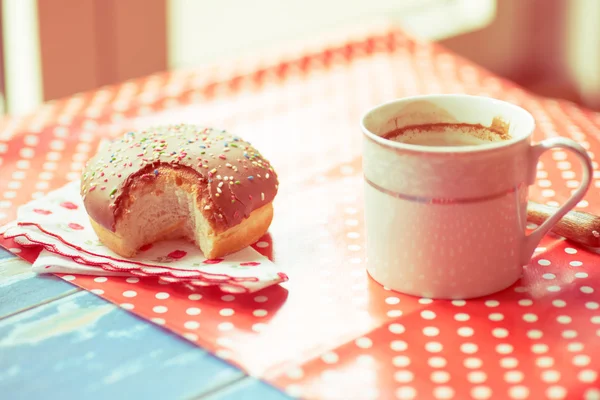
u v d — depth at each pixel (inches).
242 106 39.6
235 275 28.5
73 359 26.4
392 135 29.9
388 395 25.2
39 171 34.5
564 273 28.8
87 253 29.7
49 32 51.7
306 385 25.5
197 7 60.4
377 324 27.2
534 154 27.7
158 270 28.9
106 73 55.8
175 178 29.6
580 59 78.1
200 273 28.6
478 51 75.6
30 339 27.0
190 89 41.0
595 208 31.6
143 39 56.8
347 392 25.3
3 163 34.9
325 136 37.0
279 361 26.1
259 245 30.4
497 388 25.3
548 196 32.3
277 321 27.4
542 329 26.9
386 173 27.5
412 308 27.7
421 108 30.0
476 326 27.1
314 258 29.8
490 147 26.9
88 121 38.1
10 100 55.1
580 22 76.4
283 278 28.6
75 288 28.8
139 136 31.3
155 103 39.8
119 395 25.4
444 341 26.6
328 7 69.7
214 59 63.3
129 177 29.5
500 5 75.7
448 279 27.8
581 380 25.4
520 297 28.0
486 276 27.9
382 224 28.0
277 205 32.4
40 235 30.3
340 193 33.0
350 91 40.7
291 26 68.0
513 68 80.2
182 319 27.5
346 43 45.2
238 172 29.7
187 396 25.3
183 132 31.4
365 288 28.5
